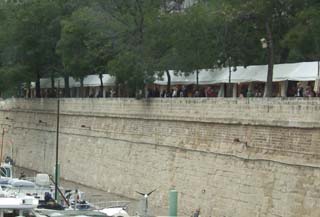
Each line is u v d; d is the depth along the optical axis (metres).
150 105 88.50
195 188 77.50
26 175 113.62
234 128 72.06
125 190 92.88
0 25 132.50
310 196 60.56
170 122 84.06
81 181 105.94
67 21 115.50
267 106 67.06
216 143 74.75
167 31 92.38
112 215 51.81
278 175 64.81
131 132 93.06
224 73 89.69
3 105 141.50
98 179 100.88
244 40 88.06
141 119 90.75
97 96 118.62
